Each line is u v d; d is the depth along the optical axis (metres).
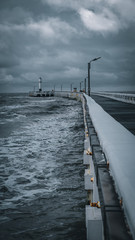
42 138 24.97
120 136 5.01
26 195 10.51
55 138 24.88
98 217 4.21
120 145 4.02
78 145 21.30
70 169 14.34
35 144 21.97
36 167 14.85
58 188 11.33
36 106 82.19
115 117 14.45
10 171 14.09
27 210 9.01
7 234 7.31
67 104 90.38
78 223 7.93
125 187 2.03
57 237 7.10
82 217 8.37
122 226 1.75
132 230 1.56
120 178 2.31
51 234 7.28
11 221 8.12
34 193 10.73
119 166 2.68
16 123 38.69
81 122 38.16
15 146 21.09
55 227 7.68
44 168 14.63
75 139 24.14
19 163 15.77
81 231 7.44
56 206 9.29
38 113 56.53
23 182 12.20
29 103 105.19
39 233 7.35
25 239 7.03
